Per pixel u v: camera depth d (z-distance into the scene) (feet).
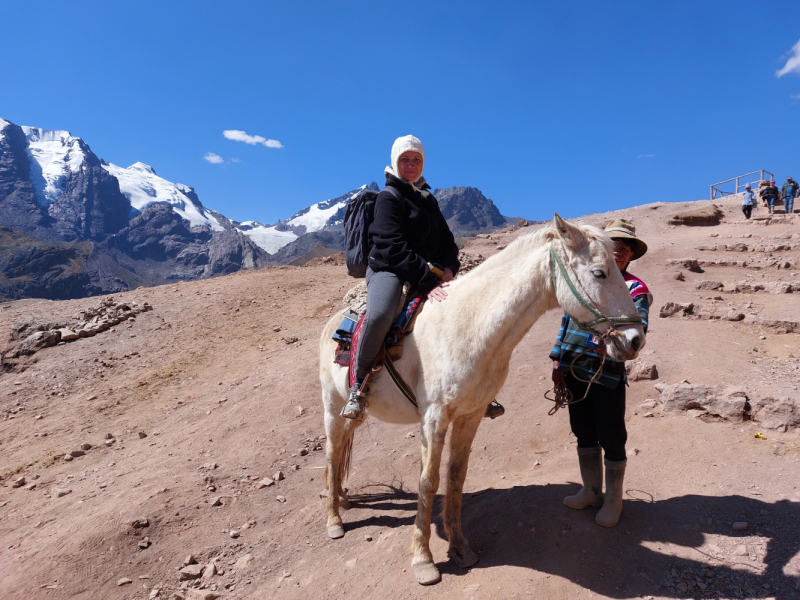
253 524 15.38
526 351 25.48
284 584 12.14
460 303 10.79
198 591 12.35
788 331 25.32
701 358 20.90
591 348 10.71
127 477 18.97
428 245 12.84
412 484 16.46
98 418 26.55
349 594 11.12
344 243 13.25
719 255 49.21
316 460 19.17
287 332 37.27
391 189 12.07
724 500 11.68
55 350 36.52
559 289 9.90
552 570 10.21
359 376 11.53
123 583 13.07
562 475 14.16
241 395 25.80
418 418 11.82
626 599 9.35
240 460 19.44
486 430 18.56
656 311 31.27
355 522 14.51
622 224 11.51
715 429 14.98
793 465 12.66
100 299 50.31
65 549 14.15
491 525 12.24
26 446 24.02
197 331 38.93
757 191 82.99
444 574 10.87
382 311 11.10
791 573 9.27
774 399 15.01
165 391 29.43
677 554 10.27
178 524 15.43
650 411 16.83
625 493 12.59
